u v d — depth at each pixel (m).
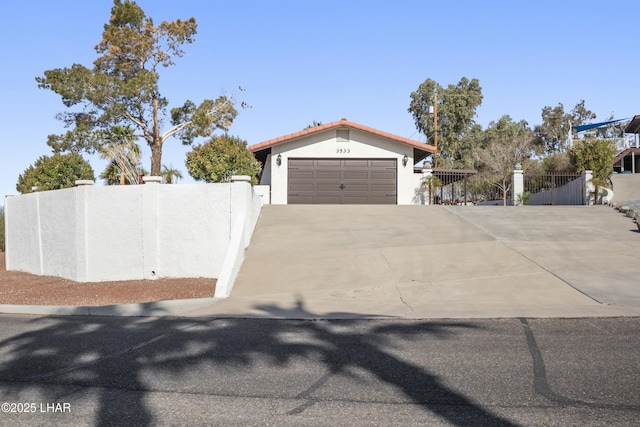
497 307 9.10
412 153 26.77
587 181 25.25
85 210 15.30
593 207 21.03
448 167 54.00
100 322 8.91
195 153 21.86
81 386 5.52
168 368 6.05
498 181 39.75
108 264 15.05
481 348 6.54
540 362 5.94
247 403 4.94
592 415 4.51
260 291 11.23
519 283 10.81
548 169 36.28
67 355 6.73
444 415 4.56
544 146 59.69
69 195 15.99
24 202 19.25
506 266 12.19
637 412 4.55
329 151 26.56
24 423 4.62
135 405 4.95
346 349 6.65
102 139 36.16
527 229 16.48
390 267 12.48
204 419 4.60
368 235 15.73
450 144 55.53
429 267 12.38
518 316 8.35
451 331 7.47
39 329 8.43
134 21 39.28
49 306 10.34
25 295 13.07
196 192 14.52
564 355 6.18
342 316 8.82
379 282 11.44
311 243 14.91
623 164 40.00
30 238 18.78
